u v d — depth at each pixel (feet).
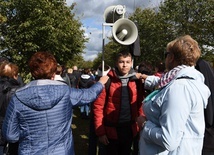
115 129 10.14
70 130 7.21
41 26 47.80
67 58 62.85
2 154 10.34
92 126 13.26
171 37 70.44
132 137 10.42
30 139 6.67
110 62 110.32
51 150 6.67
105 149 10.55
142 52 83.61
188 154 6.06
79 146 18.45
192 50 6.45
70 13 60.23
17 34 48.78
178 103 5.86
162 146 6.15
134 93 10.13
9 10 49.32
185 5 64.85
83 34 66.28
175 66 6.71
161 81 6.64
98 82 8.30
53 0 53.06
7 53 49.37
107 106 10.11
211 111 8.03
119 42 11.27
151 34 80.38
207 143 8.20
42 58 7.13
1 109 10.00
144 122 7.14
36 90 6.68
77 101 7.25
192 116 6.07
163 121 6.02
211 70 8.22
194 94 6.01
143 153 6.81
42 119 6.62
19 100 6.69
